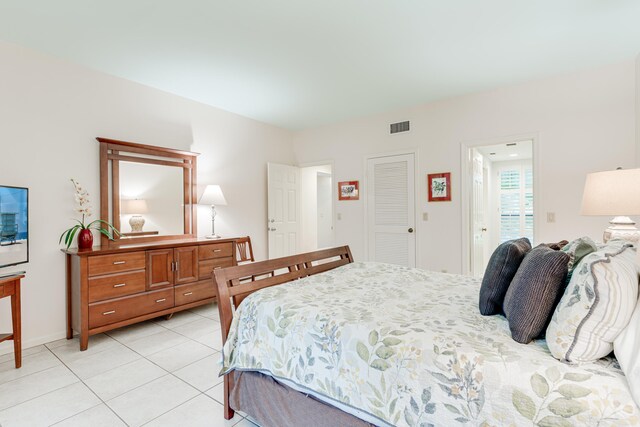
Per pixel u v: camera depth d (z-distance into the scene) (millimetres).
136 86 3369
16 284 2238
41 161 2711
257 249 4781
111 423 1663
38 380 2082
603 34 2512
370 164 4637
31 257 2643
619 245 1261
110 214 3135
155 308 3010
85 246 2781
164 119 3615
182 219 3740
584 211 2387
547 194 3342
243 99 3908
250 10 2186
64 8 2135
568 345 972
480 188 4684
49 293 2738
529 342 1116
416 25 2381
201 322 3158
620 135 2998
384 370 1137
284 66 3033
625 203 2129
